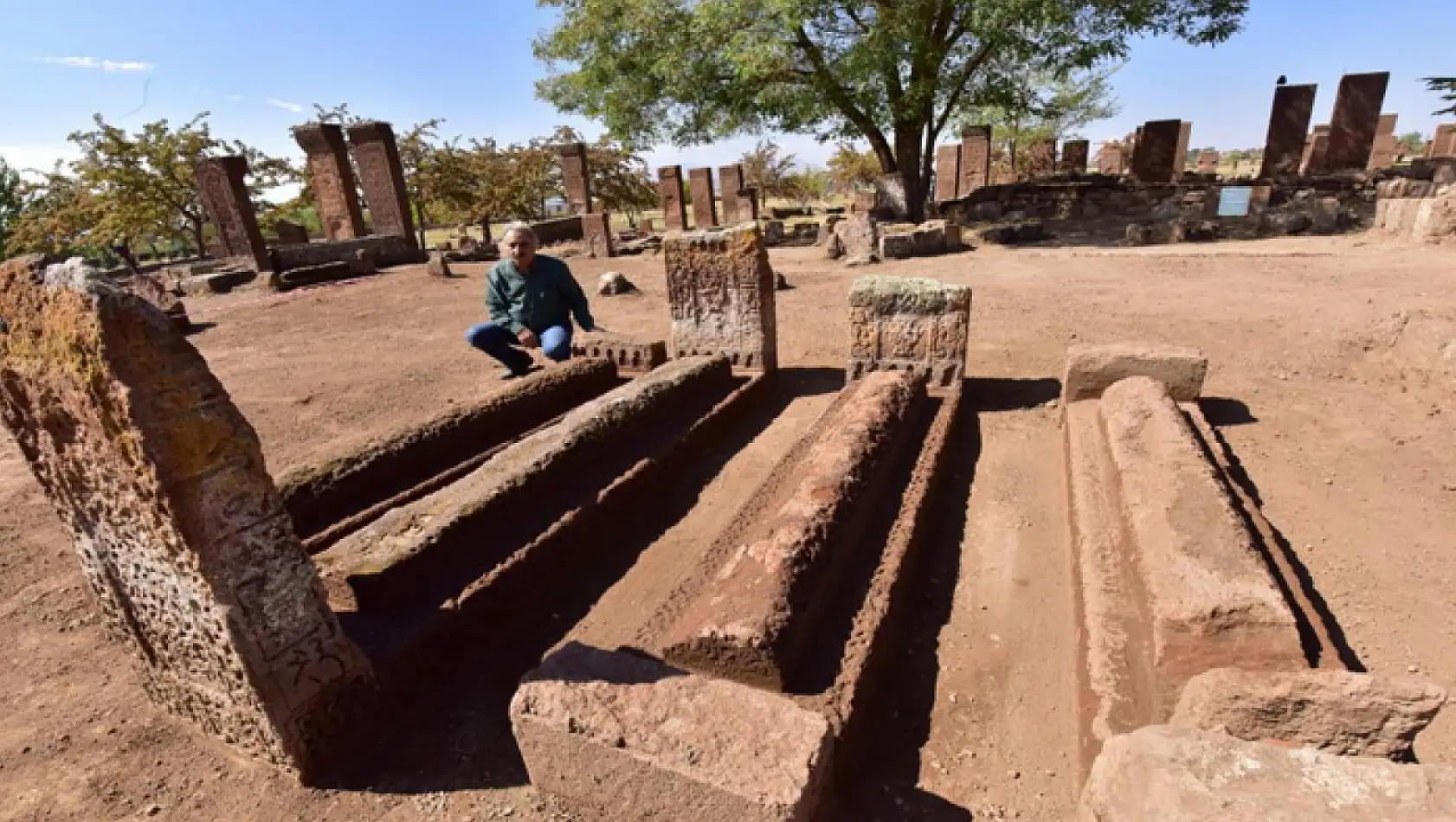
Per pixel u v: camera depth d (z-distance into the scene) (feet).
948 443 13.78
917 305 15.64
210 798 7.07
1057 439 14.57
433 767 7.29
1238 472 12.53
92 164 72.64
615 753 5.75
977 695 7.99
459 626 8.84
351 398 20.48
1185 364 13.48
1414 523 10.69
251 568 6.50
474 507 10.23
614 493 12.00
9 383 6.28
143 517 6.20
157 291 32.24
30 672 9.08
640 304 32.17
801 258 46.80
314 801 6.97
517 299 17.88
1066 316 24.25
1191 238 42.68
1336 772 4.48
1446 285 24.90
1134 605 7.82
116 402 5.57
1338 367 17.31
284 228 71.15
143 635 7.38
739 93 54.60
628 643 8.14
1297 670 6.12
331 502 11.66
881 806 6.59
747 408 17.08
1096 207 60.18
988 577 10.12
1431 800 4.21
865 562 9.30
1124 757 4.87
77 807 7.02
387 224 59.11
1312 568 9.79
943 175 77.92
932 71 53.72
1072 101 87.10
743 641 7.06
